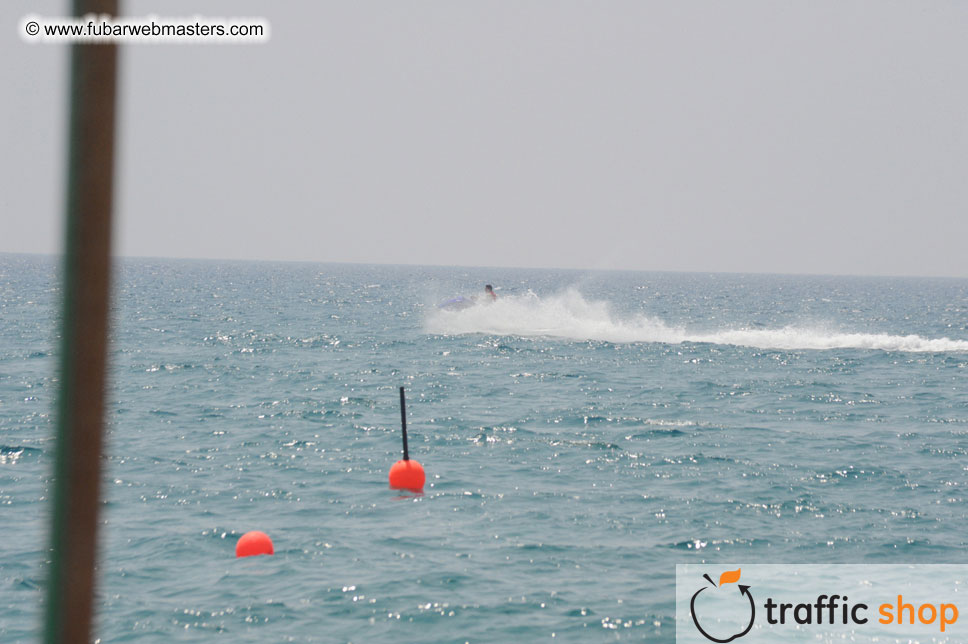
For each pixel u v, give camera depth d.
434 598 42.47
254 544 48.75
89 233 9.66
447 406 102.31
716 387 120.06
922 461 75.12
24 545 49.44
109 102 9.70
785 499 61.66
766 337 187.12
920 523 56.12
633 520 56.03
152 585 43.84
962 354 164.75
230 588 43.50
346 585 44.03
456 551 49.47
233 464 70.88
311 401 104.19
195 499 60.06
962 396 115.06
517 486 64.69
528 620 40.22
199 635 38.22
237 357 149.12
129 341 172.00
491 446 79.50
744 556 49.50
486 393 113.00
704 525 55.06
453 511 57.75
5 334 181.25
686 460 74.25
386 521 55.31
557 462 73.12
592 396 111.50
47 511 10.09
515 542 51.25
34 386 111.50
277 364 140.62
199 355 151.12
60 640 10.27
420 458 74.06
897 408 105.19
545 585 44.44
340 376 127.56
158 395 106.88
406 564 47.16
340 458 73.75
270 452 75.69
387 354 157.00
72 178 9.62
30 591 42.81
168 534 51.97
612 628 39.56
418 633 38.72
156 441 79.69
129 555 48.22
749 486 65.25
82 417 9.76
